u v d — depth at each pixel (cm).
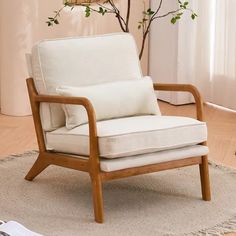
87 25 607
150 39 647
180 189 395
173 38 616
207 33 611
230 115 589
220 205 369
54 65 382
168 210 361
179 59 613
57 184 403
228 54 592
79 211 359
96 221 343
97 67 395
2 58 577
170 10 611
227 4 584
